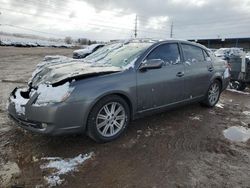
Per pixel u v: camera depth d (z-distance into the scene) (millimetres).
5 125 4180
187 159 3326
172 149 3598
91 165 3084
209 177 2938
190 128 4426
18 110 3406
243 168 3160
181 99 4730
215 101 5797
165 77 4270
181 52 4746
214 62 5574
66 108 3186
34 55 22094
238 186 2793
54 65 4137
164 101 4371
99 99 3449
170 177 2912
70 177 2830
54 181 2744
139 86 3891
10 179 2738
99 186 2709
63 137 3783
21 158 3174
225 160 3342
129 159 3266
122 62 4031
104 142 3664
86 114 3346
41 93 3289
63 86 3242
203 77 5160
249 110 5855
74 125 3293
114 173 2945
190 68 4812
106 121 3641
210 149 3643
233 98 7270
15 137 3744
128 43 4645
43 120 3176
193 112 5363
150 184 2775
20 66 13375
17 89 3961
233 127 4602
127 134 4023
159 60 3967
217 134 4223
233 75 8625
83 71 3545
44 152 3340
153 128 4332
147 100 4070
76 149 3457
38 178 2779
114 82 3588
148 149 3561
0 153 3273
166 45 4488
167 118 4883
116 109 3758
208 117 5086
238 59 8602
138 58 4000
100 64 4129
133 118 3998
